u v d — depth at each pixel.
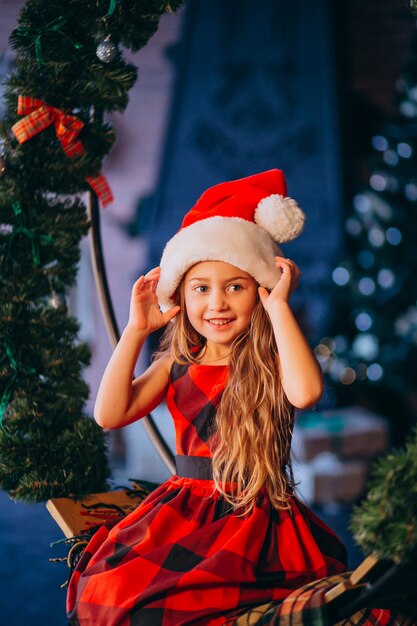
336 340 4.89
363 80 6.43
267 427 1.61
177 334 1.73
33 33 1.97
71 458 2.00
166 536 1.53
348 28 6.43
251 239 1.64
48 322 2.10
